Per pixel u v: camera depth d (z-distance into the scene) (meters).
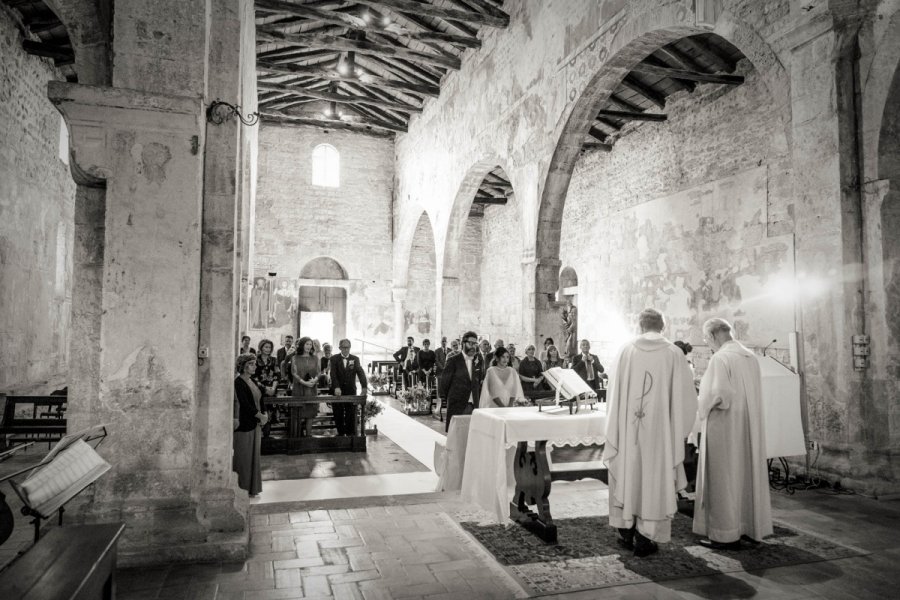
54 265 12.00
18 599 2.06
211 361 4.54
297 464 7.38
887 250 5.81
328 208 20.67
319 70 15.55
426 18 14.38
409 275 21.95
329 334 20.72
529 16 11.55
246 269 12.94
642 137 13.38
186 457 4.14
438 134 16.75
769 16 6.52
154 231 4.16
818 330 6.04
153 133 4.18
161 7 4.29
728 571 3.87
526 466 4.88
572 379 5.10
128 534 3.95
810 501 5.44
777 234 9.93
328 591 3.57
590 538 4.50
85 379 4.21
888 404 5.77
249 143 11.87
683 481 4.23
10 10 9.59
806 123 6.16
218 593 3.53
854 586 3.64
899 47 5.77
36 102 10.87
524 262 11.48
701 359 11.46
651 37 8.24
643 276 13.20
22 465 7.14
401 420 10.93
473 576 3.80
